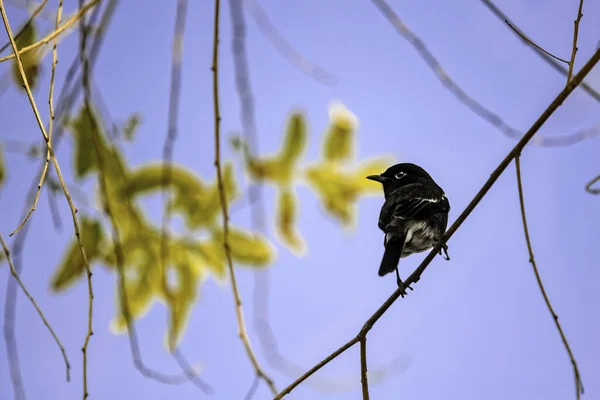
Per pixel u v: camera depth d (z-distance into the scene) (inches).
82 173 305.4
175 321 303.0
